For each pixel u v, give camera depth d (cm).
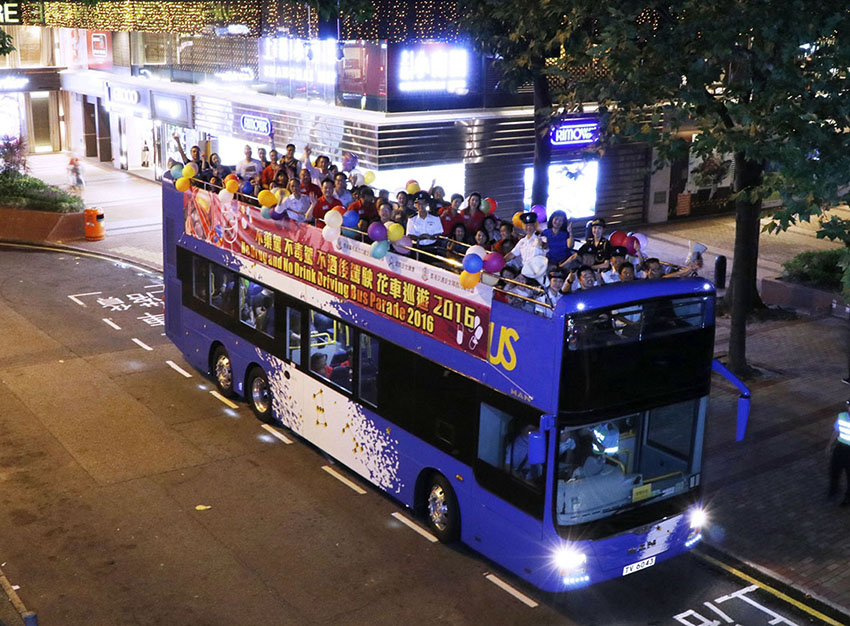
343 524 1290
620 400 1032
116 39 3762
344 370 1391
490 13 1798
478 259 1095
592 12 1462
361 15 2039
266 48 2839
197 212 1739
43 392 1736
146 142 3956
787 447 1515
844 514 1310
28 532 1248
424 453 1238
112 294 2381
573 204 2945
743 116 1182
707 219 3262
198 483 1400
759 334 2062
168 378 1825
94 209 2877
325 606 1093
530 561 1077
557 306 993
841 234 1053
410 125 2442
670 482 1104
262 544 1230
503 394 1084
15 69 3997
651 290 1030
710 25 1248
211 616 1069
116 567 1168
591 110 2838
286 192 1476
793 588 1135
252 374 1639
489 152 2638
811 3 1180
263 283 1558
